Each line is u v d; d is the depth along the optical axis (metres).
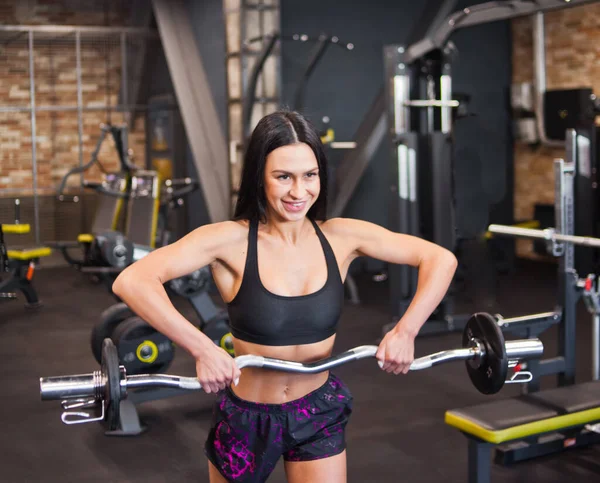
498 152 8.22
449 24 4.70
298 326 1.62
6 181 8.78
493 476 2.84
